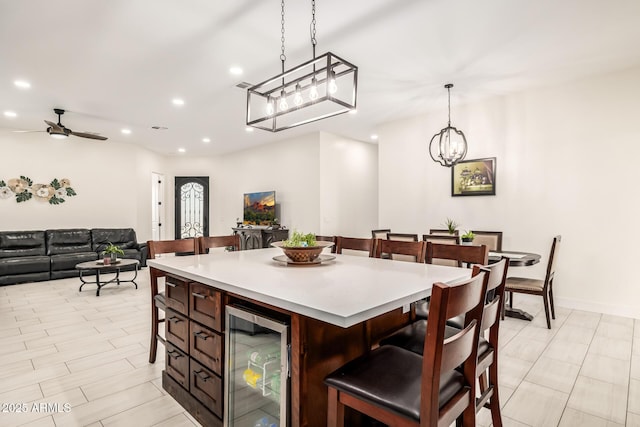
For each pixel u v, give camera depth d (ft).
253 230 22.86
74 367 8.18
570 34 9.77
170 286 6.82
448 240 11.71
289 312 4.22
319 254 7.09
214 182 29.30
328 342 4.49
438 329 3.11
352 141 23.68
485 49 10.64
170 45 10.31
